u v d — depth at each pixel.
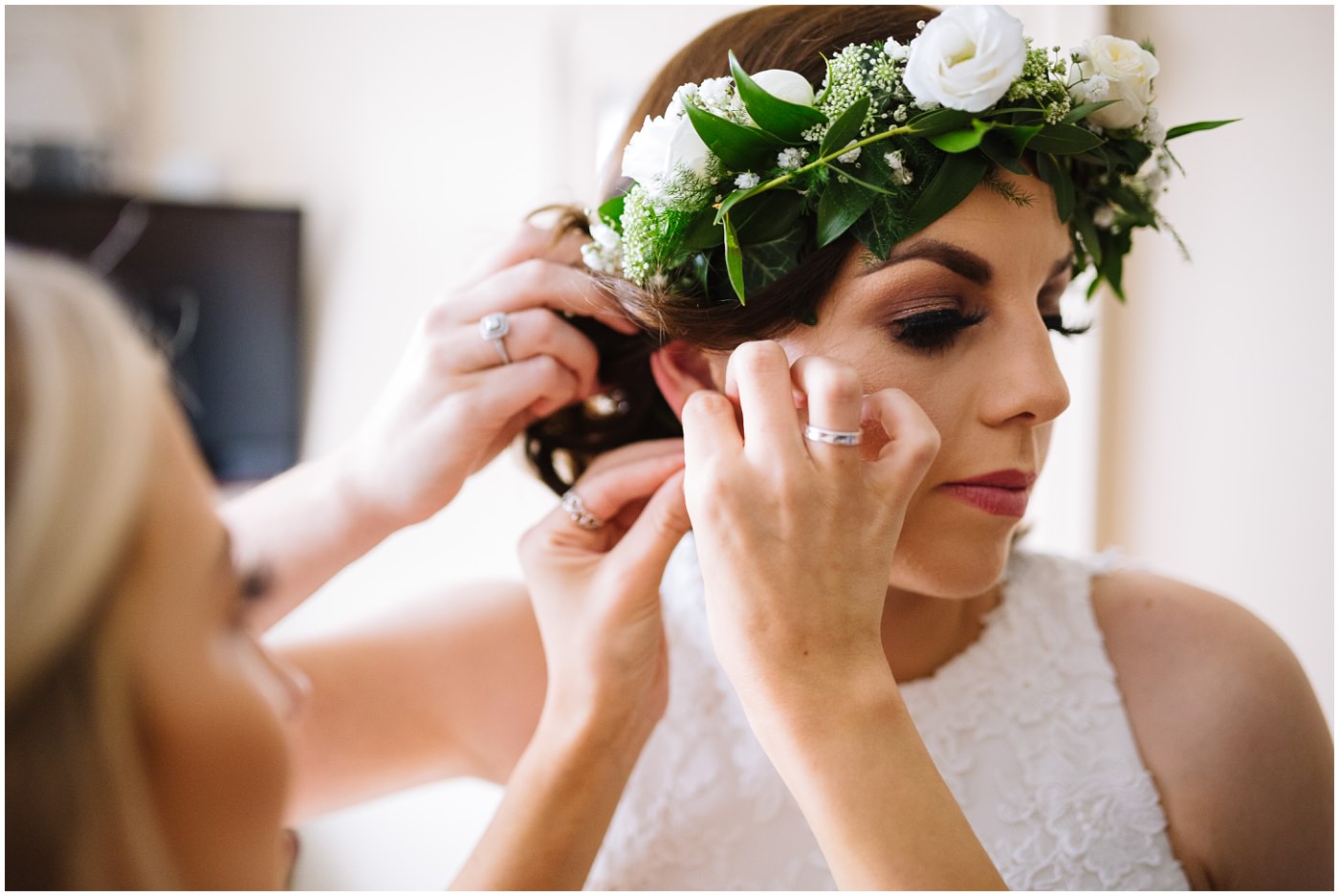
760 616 0.57
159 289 2.80
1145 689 0.92
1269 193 1.51
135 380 0.41
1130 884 0.84
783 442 0.58
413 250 2.78
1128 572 1.03
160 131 3.19
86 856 0.39
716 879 0.89
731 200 0.67
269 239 2.91
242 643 0.48
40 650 0.38
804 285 0.71
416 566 2.67
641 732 0.80
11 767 0.38
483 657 1.03
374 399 2.82
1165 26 1.55
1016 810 0.87
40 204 2.72
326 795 0.97
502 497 2.58
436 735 1.02
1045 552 1.07
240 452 2.93
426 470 0.88
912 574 0.76
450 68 2.73
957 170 0.67
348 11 2.96
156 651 0.42
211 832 0.44
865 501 0.59
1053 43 1.57
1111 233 0.86
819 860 0.88
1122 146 0.78
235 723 0.44
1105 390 1.66
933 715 0.89
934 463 0.72
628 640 0.77
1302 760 0.86
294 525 0.93
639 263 0.72
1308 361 1.49
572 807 0.75
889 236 0.67
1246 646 0.91
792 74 0.69
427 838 2.19
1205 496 1.61
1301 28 1.46
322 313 3.03
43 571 0.38
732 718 0.92
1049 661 0.93
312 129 3.06
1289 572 1.53
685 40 2.20
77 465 0.39
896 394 0.62
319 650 0.99
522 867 0.73
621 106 2.32
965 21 0.65
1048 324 0.82
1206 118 1.55
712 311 0.73
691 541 1.00
